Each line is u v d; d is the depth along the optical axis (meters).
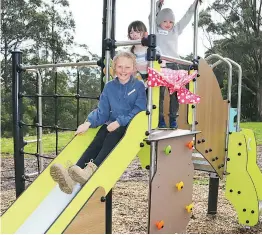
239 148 4.85
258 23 23.20
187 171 3.52
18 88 4.62
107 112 3.26
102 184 2.72
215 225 4.90
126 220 4.90
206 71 4.34
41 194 3.02
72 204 2.52
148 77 3.04
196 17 3.79
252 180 4.83
